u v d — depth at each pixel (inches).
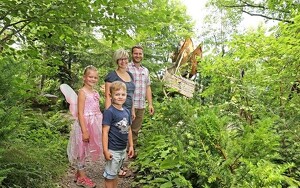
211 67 167.8
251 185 94.4
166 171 149.1
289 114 143.4
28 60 172.4
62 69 395.2
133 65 201.9
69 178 177.3
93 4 147.3
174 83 355.3
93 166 199.8
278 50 146.6
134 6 160.7
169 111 161.2
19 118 152.0
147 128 225.5
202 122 118.4
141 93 201.9
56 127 273.0
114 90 143.8
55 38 168.9
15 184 132.3
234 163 111.0
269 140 111.8
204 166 111.3
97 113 170.7
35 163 150.1
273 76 149.9
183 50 462.9
